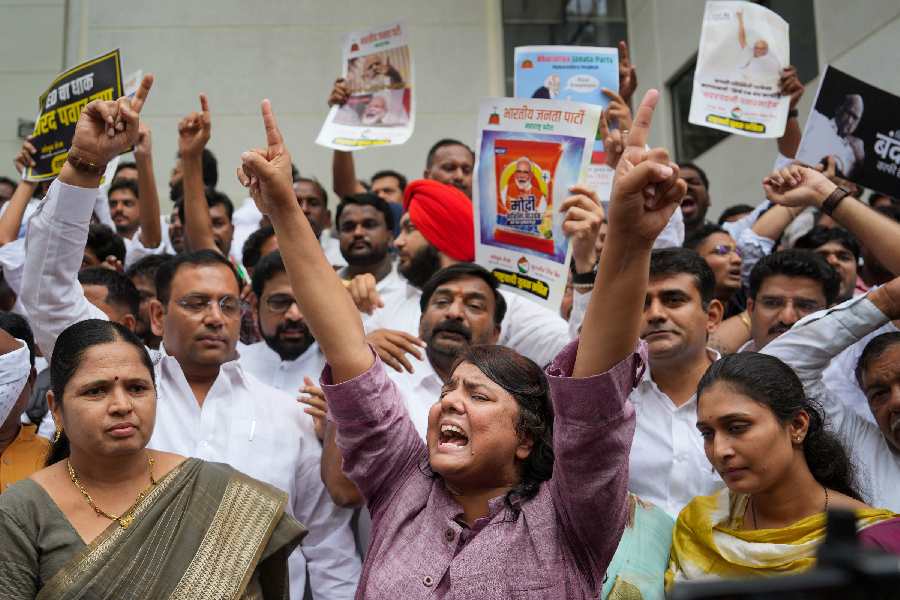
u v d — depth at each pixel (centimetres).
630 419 206
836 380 368
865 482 305
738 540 260
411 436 244
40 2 948
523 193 354
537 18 995
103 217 602
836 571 83
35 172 380
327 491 338
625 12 1036
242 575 238
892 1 642
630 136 191
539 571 210
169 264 342
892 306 312
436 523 225
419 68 974
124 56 948
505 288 360
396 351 350
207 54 955
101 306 400
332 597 330
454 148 552
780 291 368
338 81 480
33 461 313
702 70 448
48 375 401
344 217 479
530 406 231
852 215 345
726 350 408
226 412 333
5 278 405
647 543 278
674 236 439
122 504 241
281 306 402
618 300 195
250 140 946
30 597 224
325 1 975
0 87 933
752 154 800
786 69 448
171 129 941
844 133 402
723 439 258
